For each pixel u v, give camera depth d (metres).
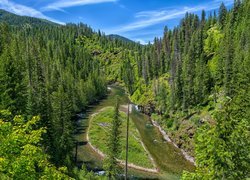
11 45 106.06
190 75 109.38
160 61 175.75
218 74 103.19
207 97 102.38
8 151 12.31
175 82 119.19
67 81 127.00
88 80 167.38
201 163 14.28
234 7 157.75
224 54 107.94
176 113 107.75
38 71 82.31
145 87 167.38
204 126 14.60
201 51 143.12
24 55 113.81
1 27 124.19
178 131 93.81
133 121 114.88
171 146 88.88
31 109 50.72
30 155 12.59
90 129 96.62
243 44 119.88
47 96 61.19
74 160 70.19
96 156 75.75
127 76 189.50
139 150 80.69
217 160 13.62
